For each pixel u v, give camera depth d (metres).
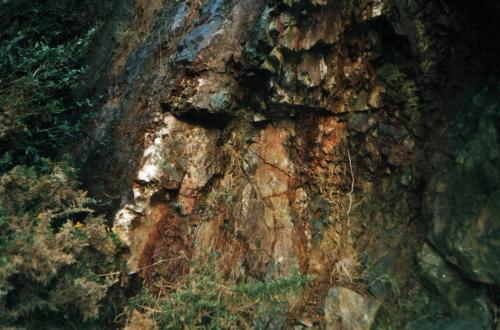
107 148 2.88
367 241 2.84
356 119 2.94
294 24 2.64
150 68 2.96
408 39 2.71
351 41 2.84
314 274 2.79
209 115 2.81
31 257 2.14
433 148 2.75
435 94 2.79
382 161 2.89
